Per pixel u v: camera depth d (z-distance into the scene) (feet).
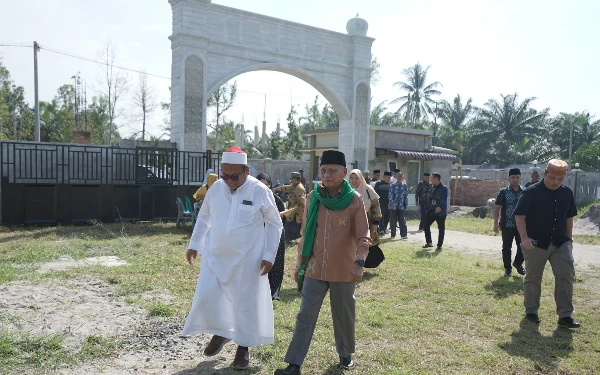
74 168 47.11
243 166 12.44
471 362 13.56
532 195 17.40
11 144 42.42
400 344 14.87
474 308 19.12
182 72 52.47
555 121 161.38
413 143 73.61
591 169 128.77
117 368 12.26
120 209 44.60
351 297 12.37
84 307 17.04
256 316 12.42
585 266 29.71
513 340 15.61
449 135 165.89
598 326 17.22
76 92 125.70
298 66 61.26
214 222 12.41
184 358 13.15
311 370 12.60
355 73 66.39
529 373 13.08
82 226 41.32
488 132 162.20
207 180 31.50
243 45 56.59
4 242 31.81
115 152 48.73
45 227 40.40
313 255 12.34
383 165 70.54
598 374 13.16
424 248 35.70
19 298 17.63
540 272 17.51
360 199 12.10
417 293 21.38
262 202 12.57
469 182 81.35
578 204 83.76
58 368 11.96
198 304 12.05
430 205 35.83
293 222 32.86
